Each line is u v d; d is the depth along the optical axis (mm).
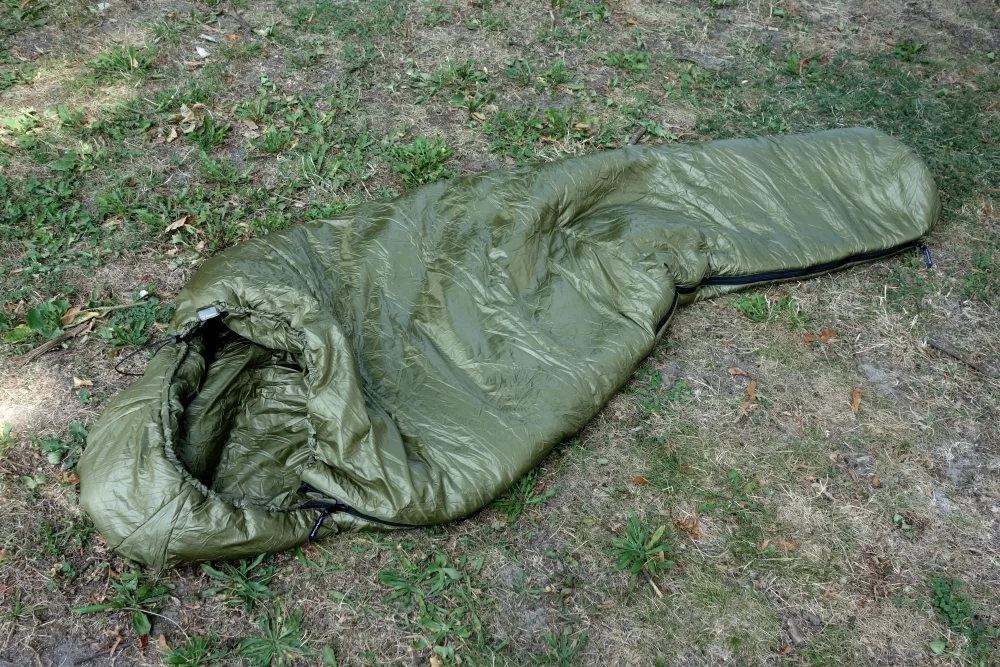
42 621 2619
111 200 4090
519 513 3074
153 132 4590
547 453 3143
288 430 3090
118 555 2795
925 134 5363
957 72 6055
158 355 3086
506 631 2748
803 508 3221
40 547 2799
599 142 4988
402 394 3137
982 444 3541
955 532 3203
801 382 3723
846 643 2830
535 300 3600
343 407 2770
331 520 2820
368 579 2832
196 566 2773
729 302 4051
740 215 4219
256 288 3090
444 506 2836
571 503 3143
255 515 2686
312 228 3678
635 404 3535
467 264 3617
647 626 2805
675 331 3885
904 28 6508
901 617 2918
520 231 3752
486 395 3197
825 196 4379
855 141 4586
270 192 4352
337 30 5547
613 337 3451
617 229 3889
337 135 4750
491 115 5105
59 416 3209
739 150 4449
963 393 3750
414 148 4660
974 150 5266
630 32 6086
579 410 3223
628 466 3293
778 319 3996
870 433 3531
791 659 2773
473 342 3367
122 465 2584
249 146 4570
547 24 5988
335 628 2701
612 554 2990
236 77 5051
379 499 2748
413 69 5340
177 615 2670
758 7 6555
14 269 3764
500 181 3988
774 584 2965
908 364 3861
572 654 2705
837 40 6309
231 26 5465
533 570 2922
